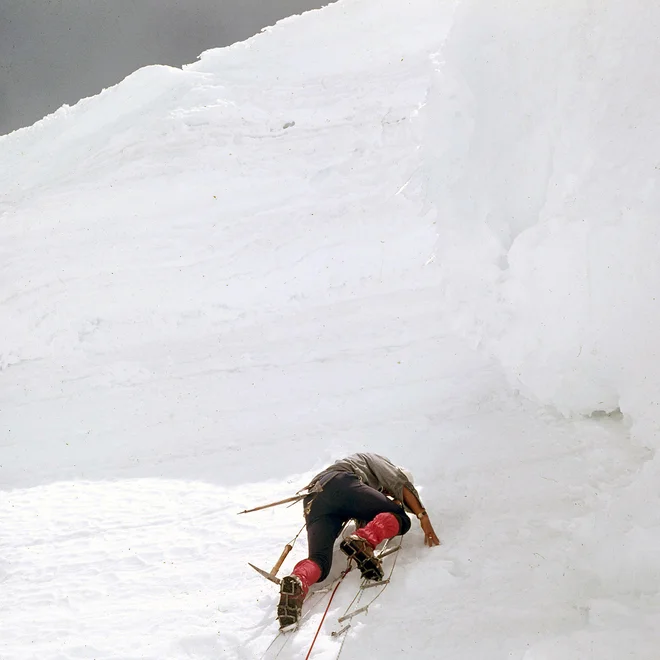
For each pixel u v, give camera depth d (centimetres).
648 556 327
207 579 420
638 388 446
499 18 508
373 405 662
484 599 336
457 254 538
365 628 332
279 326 845
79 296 948
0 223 1073
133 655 358
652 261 426
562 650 287
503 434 520
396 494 403
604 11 463
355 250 881
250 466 605
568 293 466
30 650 383
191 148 1067
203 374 802
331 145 1009
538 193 497
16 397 859
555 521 388
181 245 963
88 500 598
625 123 445
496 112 514
